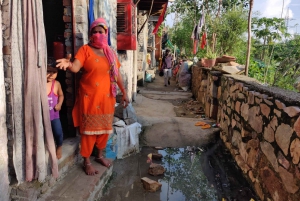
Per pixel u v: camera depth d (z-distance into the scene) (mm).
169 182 3873
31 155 2684
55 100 3139
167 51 13781
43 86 2723
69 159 3523
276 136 2934
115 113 4793
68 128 3947
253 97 3729
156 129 5547
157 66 26078
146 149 5016
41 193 2891
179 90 12180
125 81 6996
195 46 11664
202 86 8312
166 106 8531
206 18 12312
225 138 5094
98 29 3238
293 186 2506
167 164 4469
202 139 5363
